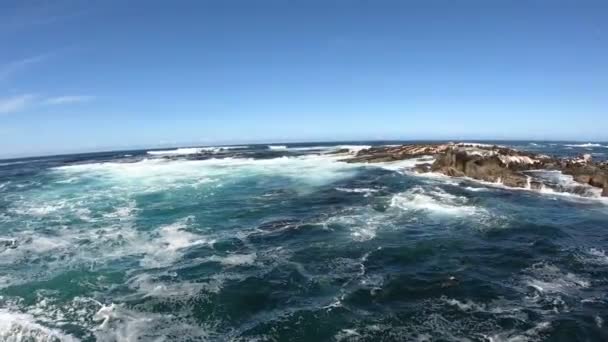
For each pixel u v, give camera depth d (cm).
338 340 830
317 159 4272
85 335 858
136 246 1425
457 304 977
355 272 1165
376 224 1645
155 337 848
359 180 2730
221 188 2564
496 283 1092
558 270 1183
